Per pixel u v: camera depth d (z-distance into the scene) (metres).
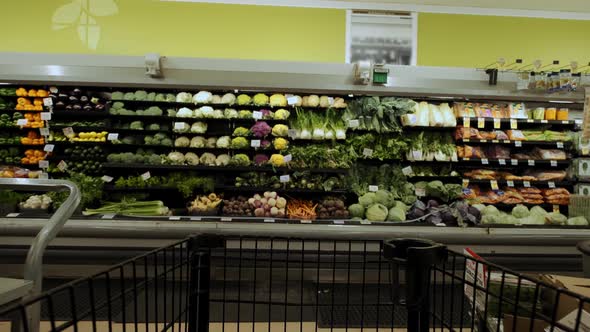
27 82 3.68
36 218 3.75
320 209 4.14
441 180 4.83
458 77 3.71
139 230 3.71
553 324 0.73
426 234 3.82
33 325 1.13
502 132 4.81
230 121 4.80
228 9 4.78
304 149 4.45
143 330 2.33
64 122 4.64
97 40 4.68
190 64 3.57
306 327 2.51
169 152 4.76
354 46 4.86
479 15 4.96
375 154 4.60
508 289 1.17
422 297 1.04
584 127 3.81
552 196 4.72
